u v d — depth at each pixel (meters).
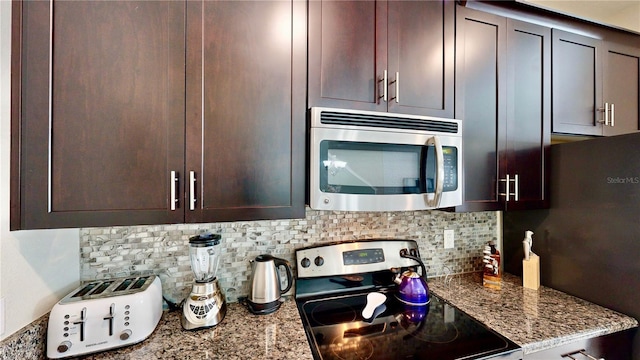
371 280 1.38
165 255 1.15
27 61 0.74
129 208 0.82
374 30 1.09
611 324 1.03
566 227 1.31
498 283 1.39
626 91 1.51
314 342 0.95
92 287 0.98
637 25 1.71
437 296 1.30
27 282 0.80
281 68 0.97
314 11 1.01
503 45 1.28
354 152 1.00
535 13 1.33
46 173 0.76
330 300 1.28
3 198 0.74
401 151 1.06
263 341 0.92
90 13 0.79
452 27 1.20
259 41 0.95
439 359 0.85
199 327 0.98
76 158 0.78
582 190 1.25
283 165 0.97
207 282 1.05
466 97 1.22
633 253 1.07
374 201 1.01
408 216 1.52
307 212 1.34
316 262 1.29
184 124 0.87
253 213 0.94
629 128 1.52
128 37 0.82
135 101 0.83
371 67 1.08
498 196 1.28
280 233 1.30
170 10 0.86
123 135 0.82
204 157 0.89
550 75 1.37
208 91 0.89
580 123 1.42
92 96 0.79
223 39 0.91
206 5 0.89
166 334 0.96
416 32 1.15
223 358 0.82
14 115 0.74
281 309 1.17
